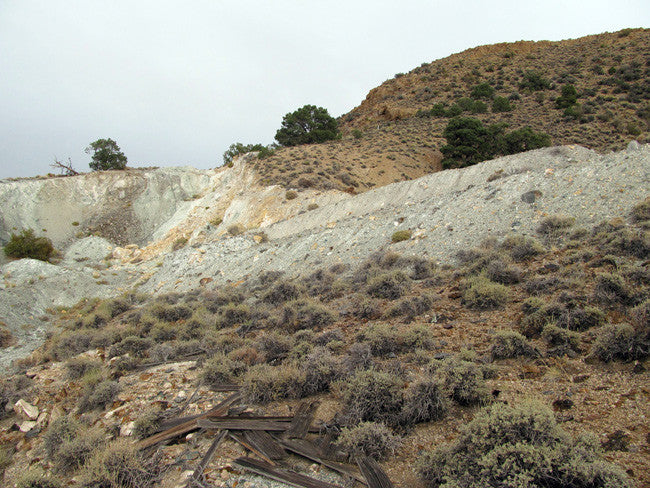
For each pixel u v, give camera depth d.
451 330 9.27
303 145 66.50
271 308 16.48
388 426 6.05
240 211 45.78
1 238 46.88
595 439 4.30
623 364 6.05
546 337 7.38
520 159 28.91
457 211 19.11
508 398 5.92
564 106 63.03
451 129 52.06
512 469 4.05
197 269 33.28
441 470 4.57
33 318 29.14
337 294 15.67
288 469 5.46
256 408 7.53
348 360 8.34
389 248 19.33
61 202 54.22
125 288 36.62
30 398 11.26
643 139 38.44
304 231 32.47
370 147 59.78
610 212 12.97
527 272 11.33
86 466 6.21
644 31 89.88
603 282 8.10
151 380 10.20
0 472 7.78
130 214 54.56
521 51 105.38
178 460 6.09
